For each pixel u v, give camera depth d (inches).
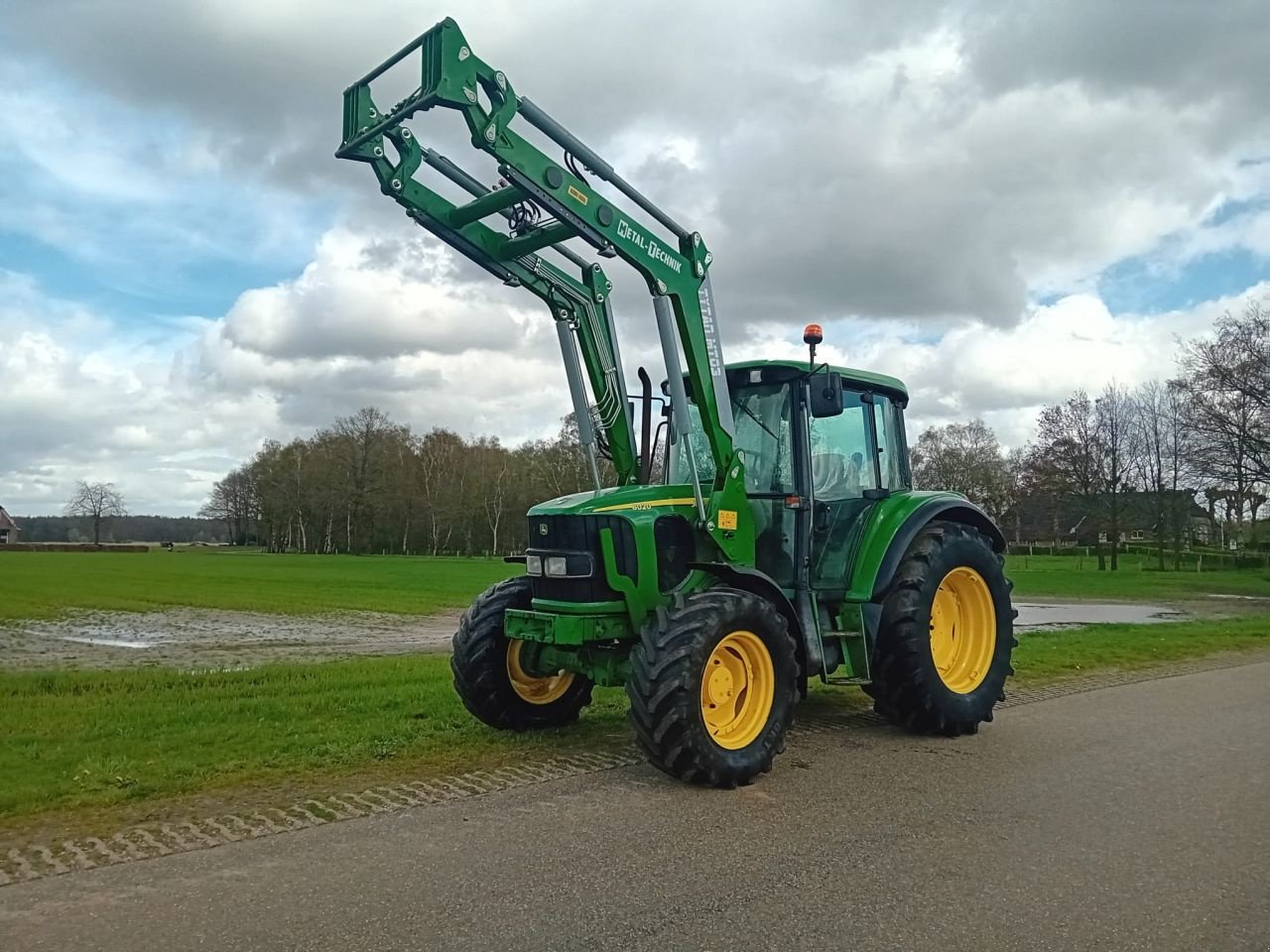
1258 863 163.9
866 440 284.0
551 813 187.9
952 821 186.1
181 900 142.7
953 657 279.6
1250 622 658.2
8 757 221.6
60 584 1139.9
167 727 255.1
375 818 182.9
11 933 130.7
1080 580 1401.3
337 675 350.3
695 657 205.0
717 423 243.0
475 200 231.8
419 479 3093.0
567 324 260.5
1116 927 137.2
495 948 128.3
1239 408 1293.1
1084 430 1823.3
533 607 236.2
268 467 3272.6
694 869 158.7
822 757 239.8
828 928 135.7
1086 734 267.4
